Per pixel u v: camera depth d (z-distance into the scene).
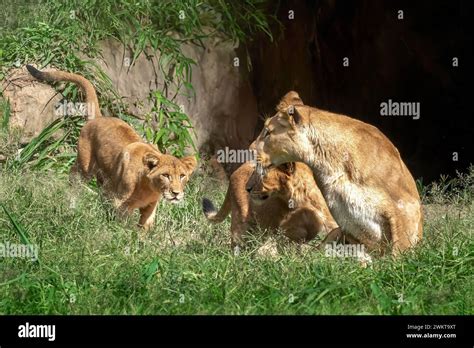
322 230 12.90
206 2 19.56
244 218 13.08
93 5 18.30
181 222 14.20
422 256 11.30
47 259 11.08
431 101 21.48
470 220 12.84
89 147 15.14
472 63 21.25
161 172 13.74
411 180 12.27
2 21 18.47
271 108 20.17
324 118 11.96
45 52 17.56
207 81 19.09
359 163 11.83
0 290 10.14
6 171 15.48
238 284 10.43
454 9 21.11
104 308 9.79
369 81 21.45
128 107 17.92
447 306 10.05
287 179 12.66
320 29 21.08
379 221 11.78
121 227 12.76
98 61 17.92
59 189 14.37
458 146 21.25
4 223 12.50
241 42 19.73
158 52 18.58
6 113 16.75
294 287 10.35
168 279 10.50
